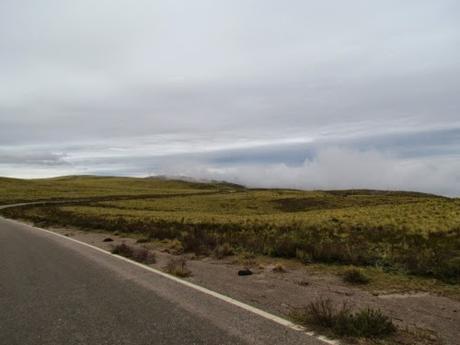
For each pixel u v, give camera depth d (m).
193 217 44.03
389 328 5.86
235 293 8.38
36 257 14.04
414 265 10.84
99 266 11.96
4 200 97.12
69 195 118.25
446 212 33.88
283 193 124.81
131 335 5.78
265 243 15.87
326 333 5.79
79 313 6.94
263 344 5.34
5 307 7.41
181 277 10.26
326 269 11.60
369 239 19.80
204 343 5.40
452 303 7.76
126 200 97.31
